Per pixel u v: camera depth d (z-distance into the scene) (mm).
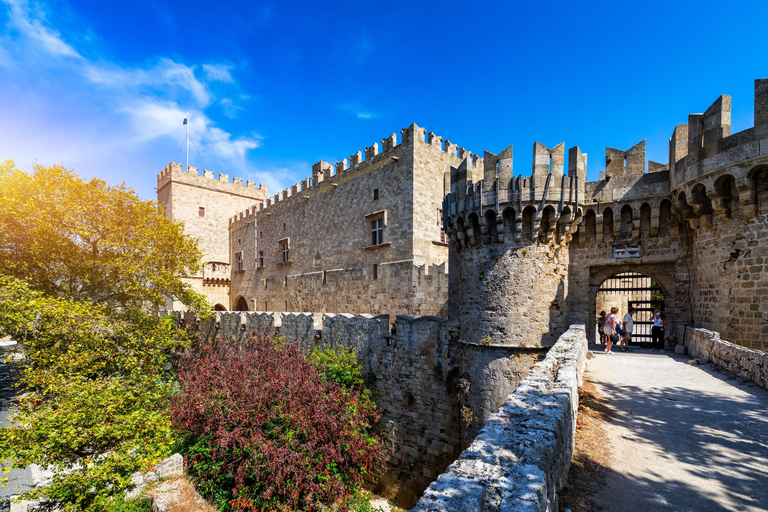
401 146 28062
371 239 30656
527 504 3344
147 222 30078
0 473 17391
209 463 16359
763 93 12094
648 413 9148
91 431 14445
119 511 14133
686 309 15477
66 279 27891
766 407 9336
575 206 15281
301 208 39188
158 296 28844
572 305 17047
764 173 12367
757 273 12570
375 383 20453
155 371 24672
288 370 17891
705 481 6039
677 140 14828
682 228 15281
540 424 5309
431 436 17797
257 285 46500
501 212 15227
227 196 54812
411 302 25875
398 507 17891
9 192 23219
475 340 16109
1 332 20953
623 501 5453
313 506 14188
